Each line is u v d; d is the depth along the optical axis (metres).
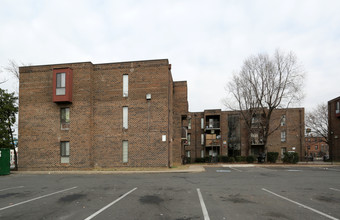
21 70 22.44
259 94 29.38
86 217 6.06
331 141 36.34
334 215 6.09
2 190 10.56
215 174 16.30
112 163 20.80
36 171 20.41
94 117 21.42
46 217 6.11
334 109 35.56
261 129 37.03
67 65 21.59
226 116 40.66
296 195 8.73
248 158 31.59
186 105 28.28
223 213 6.33
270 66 28.14
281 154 40.50
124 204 7.46
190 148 41.66
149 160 20.47
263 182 12.18
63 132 21.09
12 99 23.45
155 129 20.64
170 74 22.83
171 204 7.41
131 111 21.09
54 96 20.95
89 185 11.65
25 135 21.69
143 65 21.36
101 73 21.75
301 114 41.28
